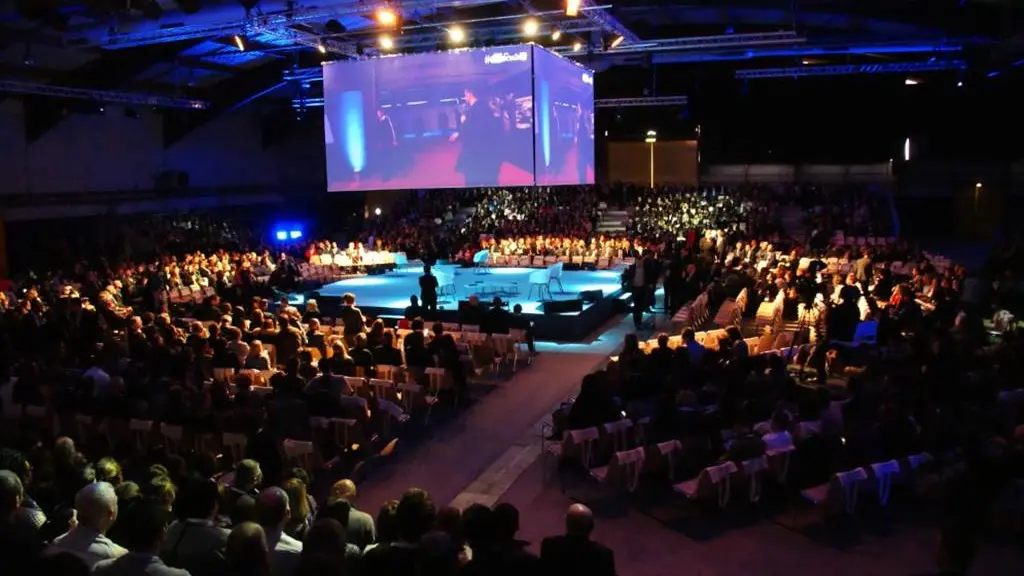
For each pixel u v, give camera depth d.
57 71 26.48
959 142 40.84
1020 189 38.12
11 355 15.02
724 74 32.62
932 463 8.81
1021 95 37.91
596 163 43.34
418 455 11.29
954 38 23.05
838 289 19.31
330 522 4.50
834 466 8.91
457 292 24.16
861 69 26.12
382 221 39.47
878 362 10.98
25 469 7.12
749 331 18.06
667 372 11.44
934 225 42.19
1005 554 7.53
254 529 4.26
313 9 18.25
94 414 10.63
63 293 20.73
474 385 15.16
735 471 8.60
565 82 19.48
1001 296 19.91
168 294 23.19
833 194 38.50
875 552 7.93
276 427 9.77
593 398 9.98
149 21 22.00
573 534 4.72
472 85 18.19
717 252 27.81
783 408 9.24
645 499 9.31
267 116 41.22
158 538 4.29
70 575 3.71
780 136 43.41
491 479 10.27
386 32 21.72
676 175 42.66
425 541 4.12
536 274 22.19
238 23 19.11
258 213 40.62
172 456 7.99
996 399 10.24
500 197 39.34
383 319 20.16
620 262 29.03
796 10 21.94
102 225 31.50
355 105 19.42
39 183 29.53
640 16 24.45
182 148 36.41
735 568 7.67
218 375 12.67
